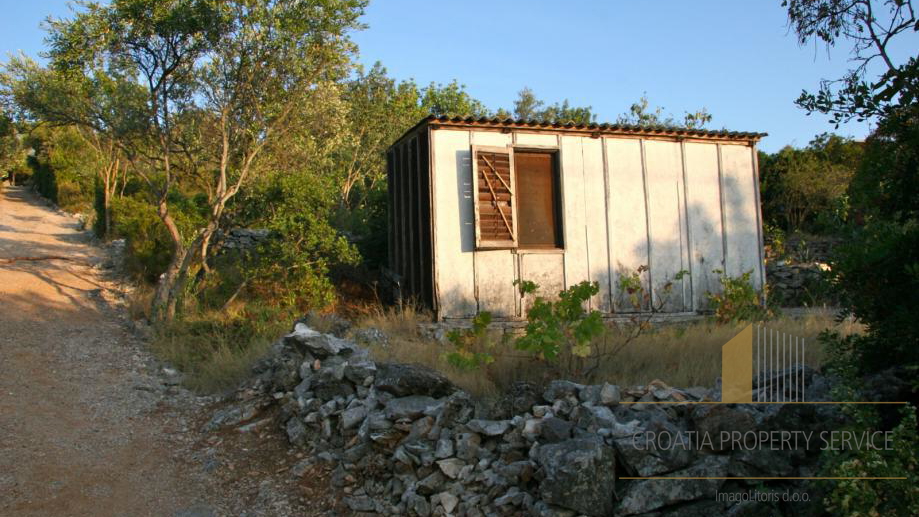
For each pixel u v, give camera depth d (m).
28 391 7.79
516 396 5.09
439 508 4.62
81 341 10.13
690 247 11.91
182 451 6.41
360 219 16.83
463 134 10.53
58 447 6.30
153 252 14.08
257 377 7.53
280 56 10.84
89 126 11.16
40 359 9.06
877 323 4.45
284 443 6.31
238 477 5.80
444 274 10.23
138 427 7.03
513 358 6.23
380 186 16.42
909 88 4.05
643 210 11.61
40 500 5.26
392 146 12.82
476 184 10.23
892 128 4.18
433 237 10.22
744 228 12.39
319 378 6.57
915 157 4.25
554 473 4.12
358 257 12.12
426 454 4.97
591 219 11.23
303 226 11.63
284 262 11.69
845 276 4.51
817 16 5.57
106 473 5.86
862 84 4.25
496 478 4.61
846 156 19.20
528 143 10.87
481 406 5.20
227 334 9.82
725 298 10.60
